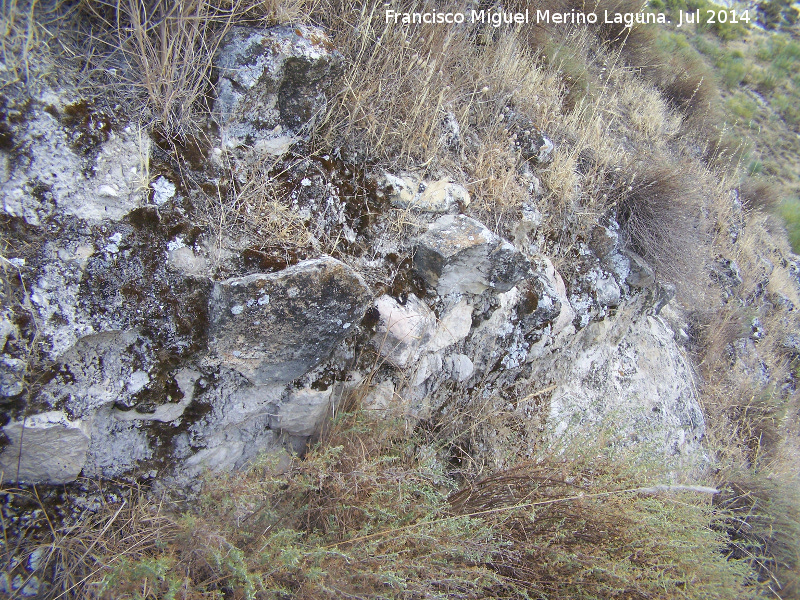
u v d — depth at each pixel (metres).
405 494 1.99
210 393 1.87
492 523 2.12
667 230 4.21
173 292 1.73
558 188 3.48
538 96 3.93
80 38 1.67
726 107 11.06
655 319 4.89
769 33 13.76
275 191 2.01
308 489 1.97
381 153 2.47
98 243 1.60
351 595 1.59
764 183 8.51
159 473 1.81
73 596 1.57
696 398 5.00
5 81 1.48
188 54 1.80
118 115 1.68
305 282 1.80
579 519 2.18
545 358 3.35
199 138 1.85
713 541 2.44
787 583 3.92
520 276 2.58
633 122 5.89
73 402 1.54
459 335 2.63
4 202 1.45
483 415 2.82
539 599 2.11
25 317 1.45
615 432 2.73
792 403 6.43
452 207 2.59
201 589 1.59
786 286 7.77
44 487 1.59
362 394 2.25
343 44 2.44
